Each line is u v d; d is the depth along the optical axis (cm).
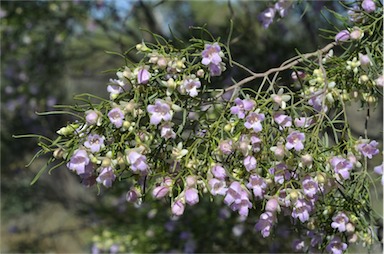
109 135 52
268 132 53
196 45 55
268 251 103
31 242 167
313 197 53
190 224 111
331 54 58
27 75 147
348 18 60
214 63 53
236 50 102
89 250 149
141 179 54
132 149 50
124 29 130
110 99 53
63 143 51
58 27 137
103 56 149
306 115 55
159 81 52
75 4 131
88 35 139
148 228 123
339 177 52
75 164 50
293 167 52
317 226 60
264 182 52
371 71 57
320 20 98
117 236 128
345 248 58
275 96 53
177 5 136
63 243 187
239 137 52
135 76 52
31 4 134
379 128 108
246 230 104
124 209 130
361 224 58
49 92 149
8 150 153
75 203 154
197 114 61
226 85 81
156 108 51
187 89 53
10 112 150
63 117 150
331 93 56
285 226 93
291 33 109
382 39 57
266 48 103
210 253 111
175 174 53
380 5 58
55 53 144
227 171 51
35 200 163
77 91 176
